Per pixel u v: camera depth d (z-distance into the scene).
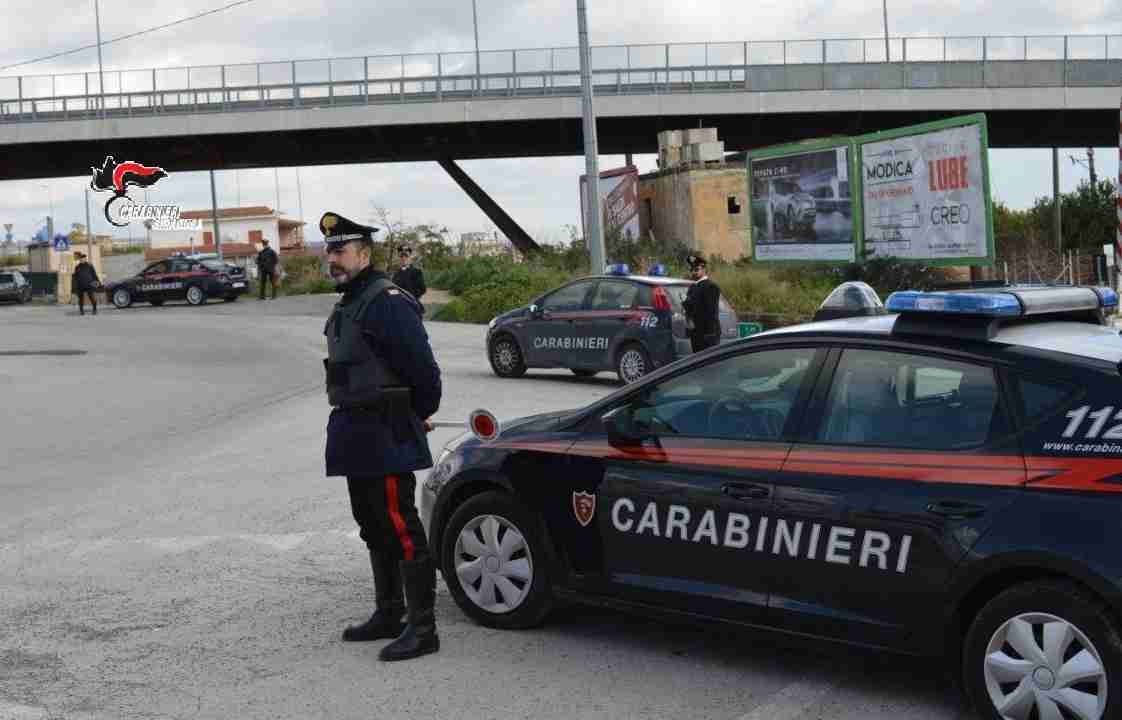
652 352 16.72
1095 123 52.22
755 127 53.06
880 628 4.93
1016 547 4.50
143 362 23.23
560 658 5.79
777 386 5.40
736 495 5.31
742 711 5.07
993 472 4.66
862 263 28.77
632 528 5.66
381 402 5.67
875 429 5.06
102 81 52.75
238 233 97.81
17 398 17.91
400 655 5.80
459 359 22.34
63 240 59.38
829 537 5.03
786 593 5.19
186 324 34.62
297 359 23.59
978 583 4.64
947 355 4.95
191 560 7.86
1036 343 4.86
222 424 14.79
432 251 49.78
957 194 26.36
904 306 5.09
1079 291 5.32
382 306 5.65
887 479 4.91
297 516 9.05
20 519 9.43
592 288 17.67
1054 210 50.78
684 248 40.97
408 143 56.38
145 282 45.34
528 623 6.14
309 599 6.91
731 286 30.39
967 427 4.82
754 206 33.97
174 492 10.27
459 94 51.09
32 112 52.97
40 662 5.92
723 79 50.19
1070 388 4.62
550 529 5.99
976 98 49.91
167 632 6.36
